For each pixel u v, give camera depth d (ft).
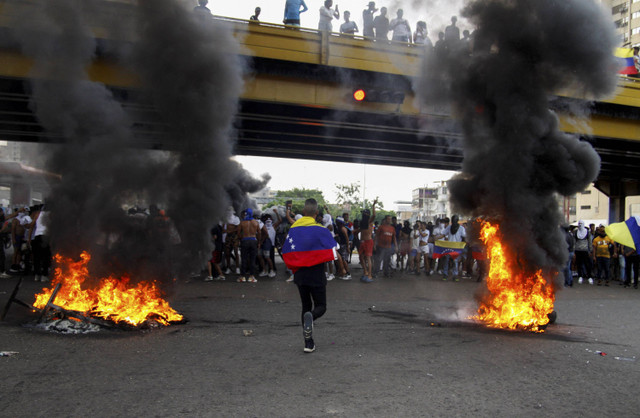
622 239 41.86
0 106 40.29
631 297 36.65
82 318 19.12
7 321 19.94
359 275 48.91
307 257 16.75
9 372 13.28
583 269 46.93
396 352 16.58
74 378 12.89
